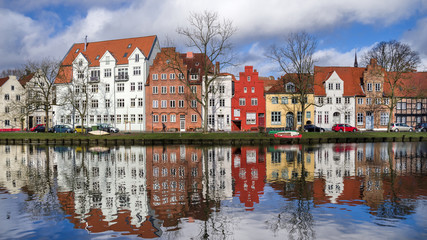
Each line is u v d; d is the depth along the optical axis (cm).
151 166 2738
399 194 1758
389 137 4991
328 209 1502
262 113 6481
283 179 2167
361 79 6719
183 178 2223
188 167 2662
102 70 6950
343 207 1529
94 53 7325
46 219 1399
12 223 1350
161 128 6631
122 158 3266
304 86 6059
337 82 6488
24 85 7981
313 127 6003
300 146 4294
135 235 1215
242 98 6450
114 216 1430
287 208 1516
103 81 6950
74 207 1573
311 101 6388
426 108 6675
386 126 6562
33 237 1202
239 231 1243
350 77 6744
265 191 1845
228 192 1825
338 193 1791
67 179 2248
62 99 7019
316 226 1285
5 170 2638
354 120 6512
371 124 6538
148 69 6912
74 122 7156
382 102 6425
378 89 6550
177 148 4169
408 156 3253
